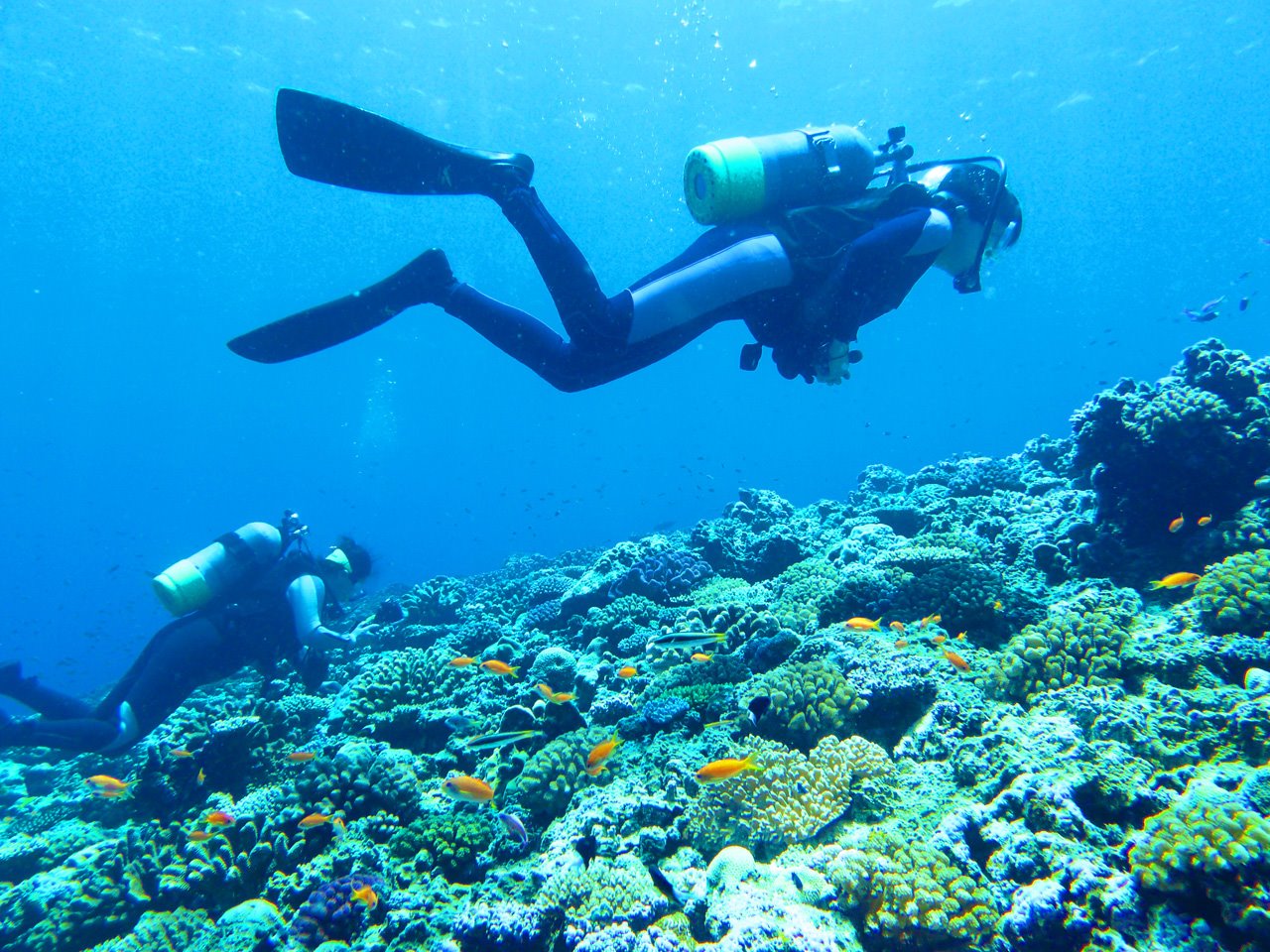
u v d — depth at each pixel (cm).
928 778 345
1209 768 291
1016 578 582
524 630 836
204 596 611
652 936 286
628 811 374
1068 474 860
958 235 402
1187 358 585
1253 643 370
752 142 374
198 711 601
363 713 584
